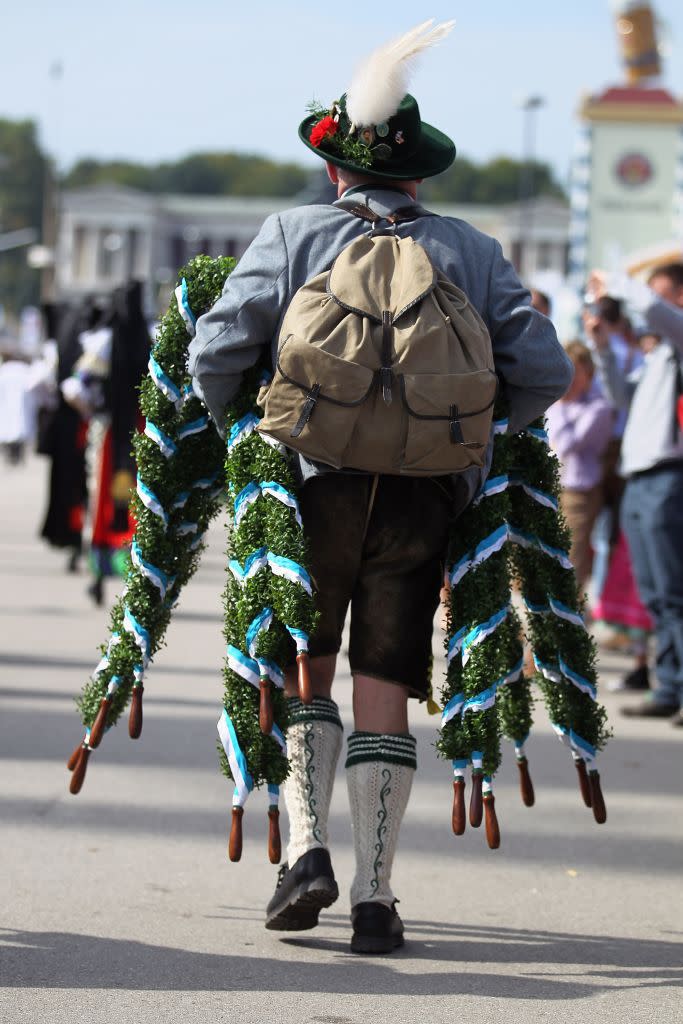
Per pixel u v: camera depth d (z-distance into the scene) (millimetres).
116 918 7891
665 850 9633
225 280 7660
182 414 7750
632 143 69875
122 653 7730
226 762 7160
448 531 7355
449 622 7352
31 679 14781
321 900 7281
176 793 10578
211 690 14523
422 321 6832
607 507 16375
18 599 20797
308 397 6777
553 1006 6781
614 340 17797
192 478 7820
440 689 7387
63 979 6961
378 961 7332
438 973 7184
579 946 7680
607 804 10781
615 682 15633
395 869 9008
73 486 23609
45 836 9406
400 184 7477
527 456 7812
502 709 8070
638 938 7848
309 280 7043
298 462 7199
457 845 9578
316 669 7496
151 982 6953
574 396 16234
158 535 7766
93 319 21141
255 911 8094
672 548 13828
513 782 11383
